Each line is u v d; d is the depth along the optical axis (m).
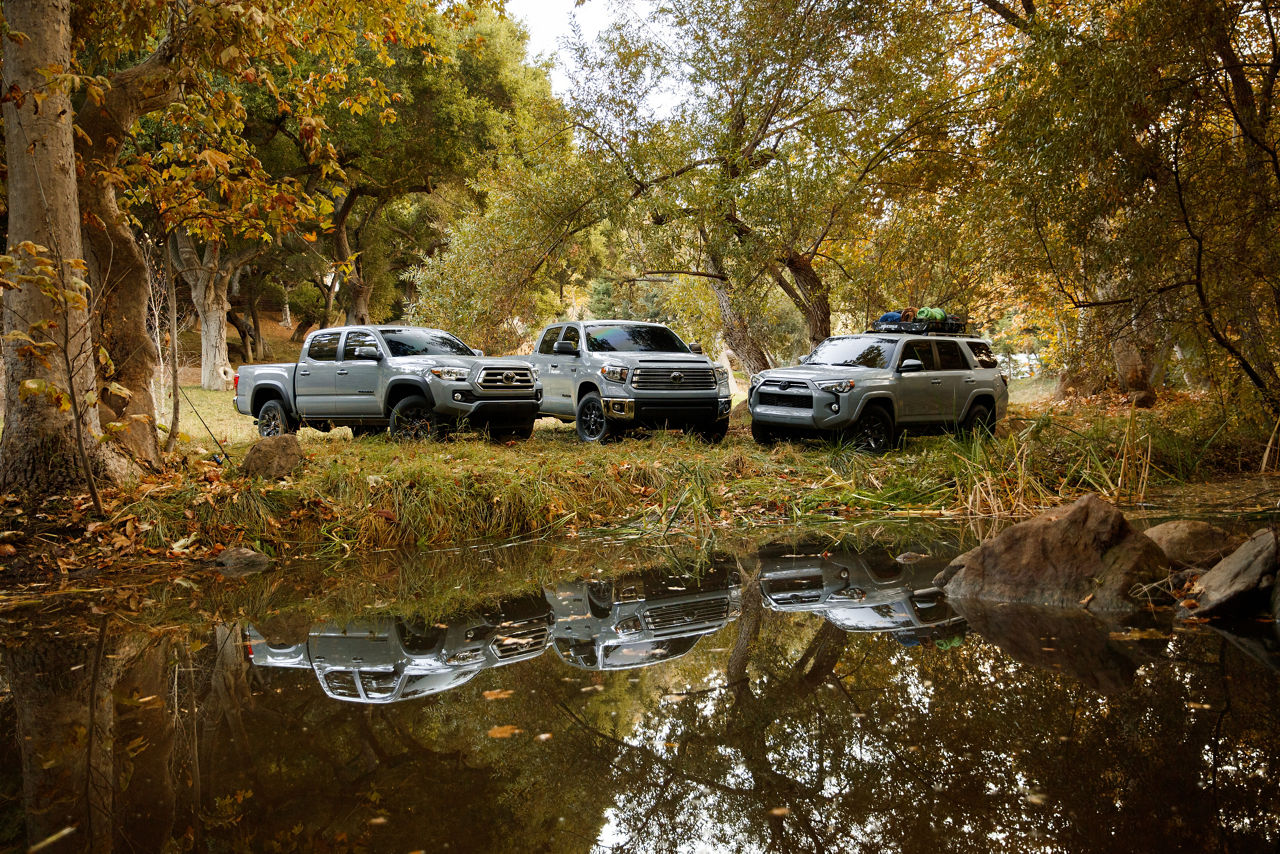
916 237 15.13
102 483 6.58
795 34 13.02
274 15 7.07
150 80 7.15
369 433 11.90
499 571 5.75
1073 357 10.73
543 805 2.25
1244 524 6.18
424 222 35.72
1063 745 2.54
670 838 2.04
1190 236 8.55
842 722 2.82
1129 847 1.92
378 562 6.09
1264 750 2.45
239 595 5.06
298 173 23.58
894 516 7.87
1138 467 8.88
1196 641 3.64
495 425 11.41
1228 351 9.55
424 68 23.05
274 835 2.06
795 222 13.05
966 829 2.03
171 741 2.72
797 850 1.96
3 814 2.18
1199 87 8.27
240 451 10.36
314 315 43.69
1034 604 4.52
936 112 13.89
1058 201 9.12
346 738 2.74
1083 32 9.06
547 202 14.20
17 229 6.33
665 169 13.88
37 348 5.81
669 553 6.34
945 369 11.66
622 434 11.80
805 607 4.53
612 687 3.25
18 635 4.14
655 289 25.06
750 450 10.23
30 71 6.31
